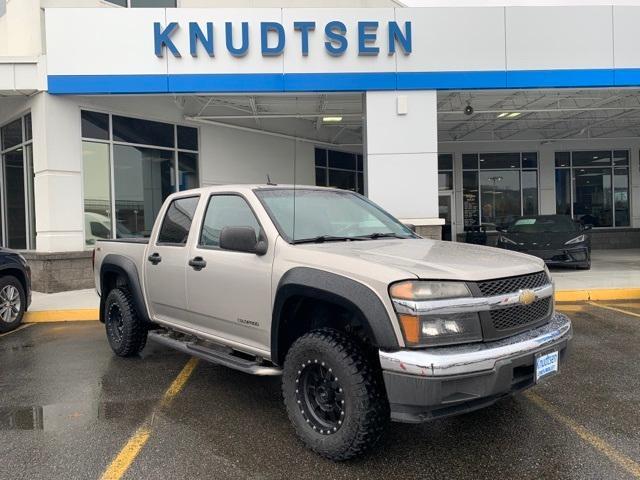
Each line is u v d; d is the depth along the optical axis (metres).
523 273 3.52
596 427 3.89
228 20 10.73
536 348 3.33
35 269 10.95
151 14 10.65
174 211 5.21
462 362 2.98
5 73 10.59
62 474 3.28
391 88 11.07
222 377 5.21
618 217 20.67
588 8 11.16
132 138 12.48
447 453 3.51
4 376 5.33
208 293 4.44
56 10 10.55
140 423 4.07
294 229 4.09
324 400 3.49
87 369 5.54
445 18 11.05
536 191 20.52
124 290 5.89
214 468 3.34
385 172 11.22
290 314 3.79
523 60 11.15
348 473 3.26
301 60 10.90
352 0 14.91
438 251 3.85
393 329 3.09
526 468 3.29
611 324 7.36
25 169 11.79
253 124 15.40
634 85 11.28
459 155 20.39
